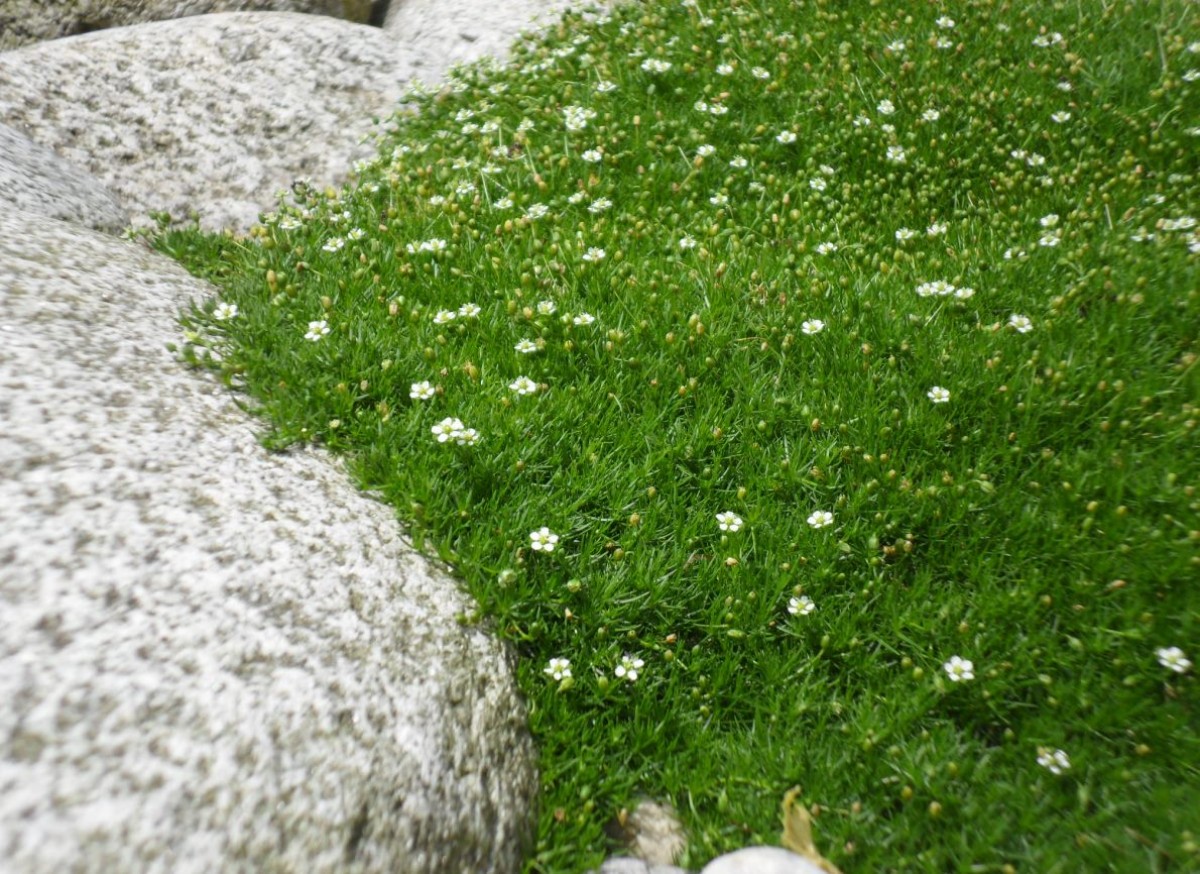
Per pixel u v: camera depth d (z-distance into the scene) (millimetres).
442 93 584
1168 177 481
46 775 210
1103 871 270
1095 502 336
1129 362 379
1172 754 290
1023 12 591
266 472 316
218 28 595
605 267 426
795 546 336
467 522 331
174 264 437
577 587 318
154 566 261
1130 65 542
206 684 240
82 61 562
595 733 302
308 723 244
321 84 586
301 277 430
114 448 291
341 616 276
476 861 254
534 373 384
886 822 283
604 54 581
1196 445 353
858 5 607
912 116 524
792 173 506
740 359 389
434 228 457
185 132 551
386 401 365
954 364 381
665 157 510
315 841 226
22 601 238
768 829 282
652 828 290
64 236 399
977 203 483
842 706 307
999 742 304
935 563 338
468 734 272
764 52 570
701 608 326
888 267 430
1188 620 310
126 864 205
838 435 365
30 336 318
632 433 365
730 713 312
